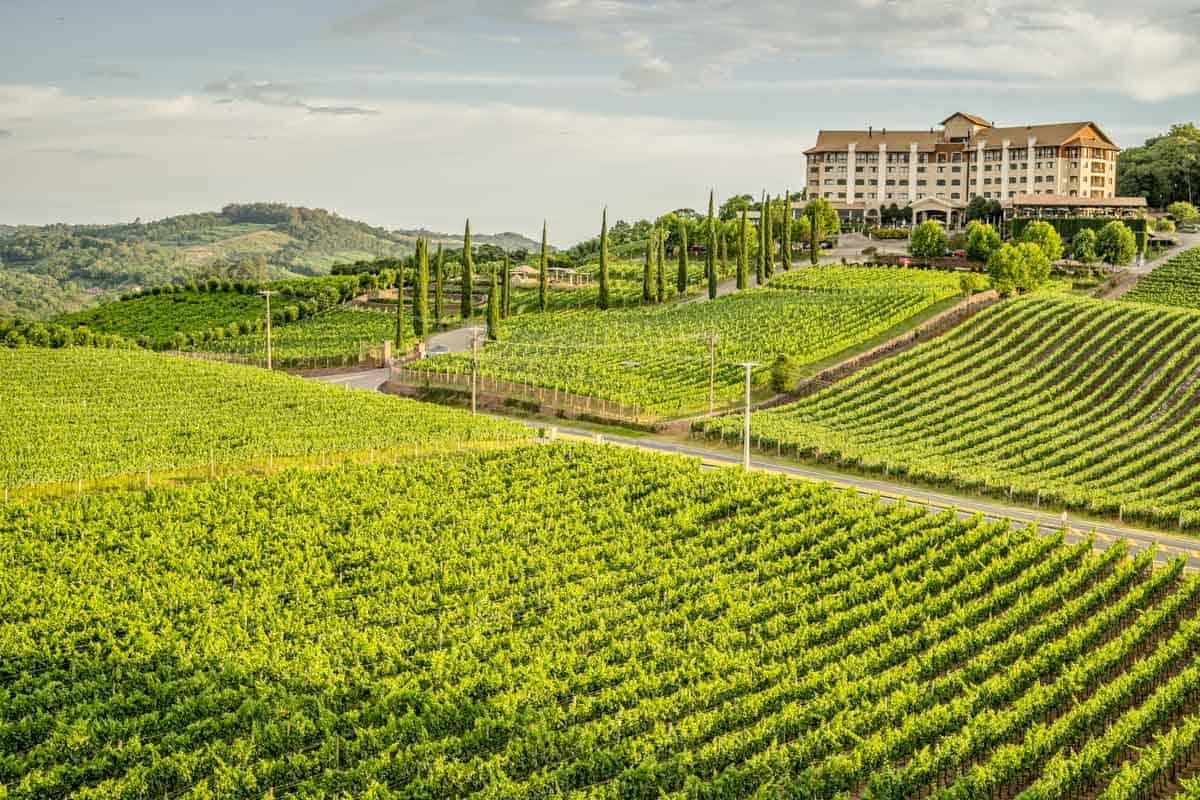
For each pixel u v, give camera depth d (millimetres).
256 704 45969
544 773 42094
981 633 55719
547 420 114938
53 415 94375
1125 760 46125
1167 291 173000
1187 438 101000
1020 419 107875
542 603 59438
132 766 42531
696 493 78625
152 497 74188
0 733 44094
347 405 103438
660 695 49375
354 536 68688
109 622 54719
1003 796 44062
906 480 92625
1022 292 159875
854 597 60188
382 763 42031
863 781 44188
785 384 117625
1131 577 64688
